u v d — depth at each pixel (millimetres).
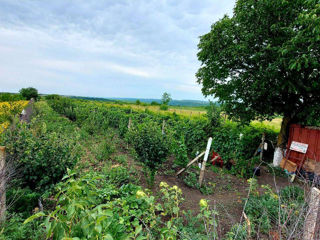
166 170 6398
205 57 8875
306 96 7734
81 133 9836
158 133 5270
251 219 3426
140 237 1830
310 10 5848
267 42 7355
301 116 7824
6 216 2756
